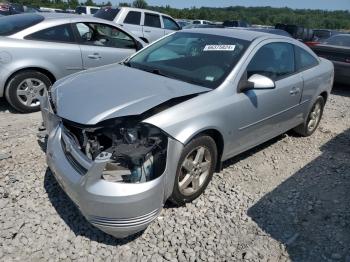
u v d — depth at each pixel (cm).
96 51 596
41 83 548
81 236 297
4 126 488
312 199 386
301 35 2036
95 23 605
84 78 359
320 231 335
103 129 282
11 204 323
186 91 334
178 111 310
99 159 260
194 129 314
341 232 336
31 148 424
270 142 524
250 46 399
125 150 271
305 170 451
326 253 309
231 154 388
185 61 397
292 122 492
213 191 376
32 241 287
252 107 384
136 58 437
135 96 309
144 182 272
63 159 296
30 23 545
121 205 264
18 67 517
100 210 266
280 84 430
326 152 510
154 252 289
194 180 342
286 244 315
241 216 344
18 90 528
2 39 510
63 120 299
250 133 400
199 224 325
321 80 524
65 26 568
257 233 323
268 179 419
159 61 410
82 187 267
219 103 343
